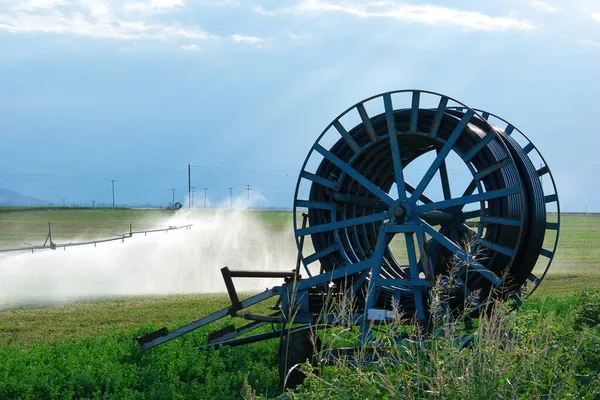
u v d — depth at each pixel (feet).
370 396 21.90
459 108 47.93
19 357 46.44
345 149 45.37
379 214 43.21
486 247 40.65
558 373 24.20
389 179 49.49
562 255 170.50
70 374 41.63
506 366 20.67
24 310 77.87
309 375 23.68
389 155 46.39
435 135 42.16
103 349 49.67
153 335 46.93
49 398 39.01
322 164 45.93
